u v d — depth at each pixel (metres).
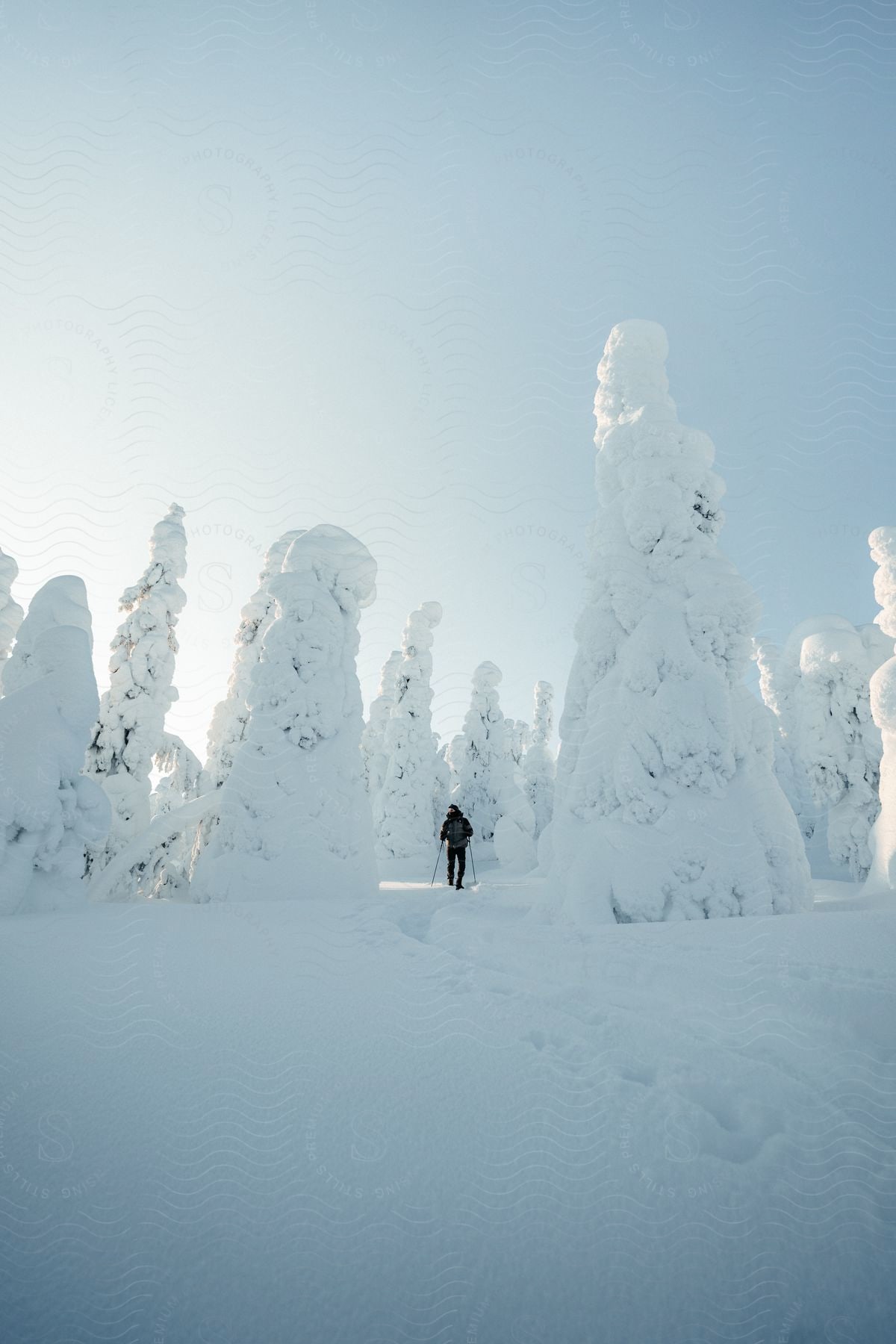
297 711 11.84
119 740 15.73
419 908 9.73
